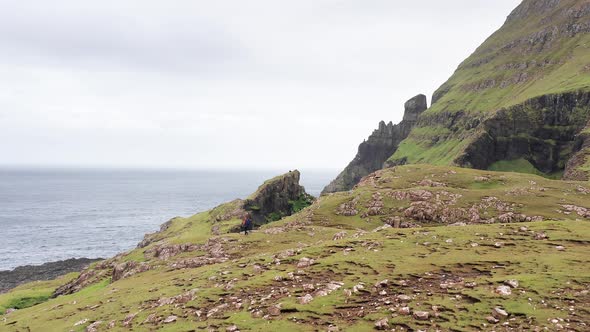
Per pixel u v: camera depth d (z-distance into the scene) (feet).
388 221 241.35
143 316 94.02
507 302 69.15
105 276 245.65
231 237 201.87
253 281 103.65
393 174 356.18
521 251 102.94
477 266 93.56
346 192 340.80
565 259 90.12
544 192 258.16
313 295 85.51
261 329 72.08
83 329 96.78
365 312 73.46
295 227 215.51
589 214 214.28
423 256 107.14
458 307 69.72
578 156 499.10
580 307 63.98
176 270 163.94
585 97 654.12
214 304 92.32
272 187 478.59
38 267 443.32
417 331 62.69
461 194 256.52
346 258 111.86
